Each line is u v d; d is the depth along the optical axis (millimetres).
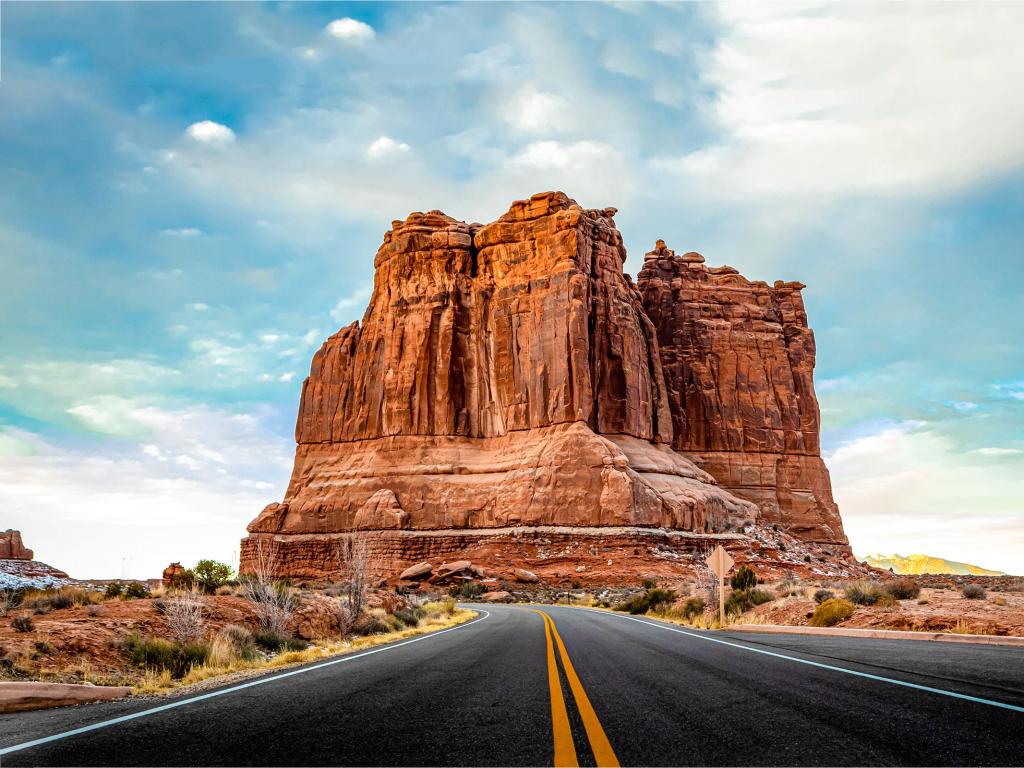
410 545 85688
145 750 6184
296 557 93188
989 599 23547
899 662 11570
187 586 25234
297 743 6395
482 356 94938
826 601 23547
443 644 18109
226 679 12273
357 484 93438
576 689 9297
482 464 90750
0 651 12094
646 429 94812
